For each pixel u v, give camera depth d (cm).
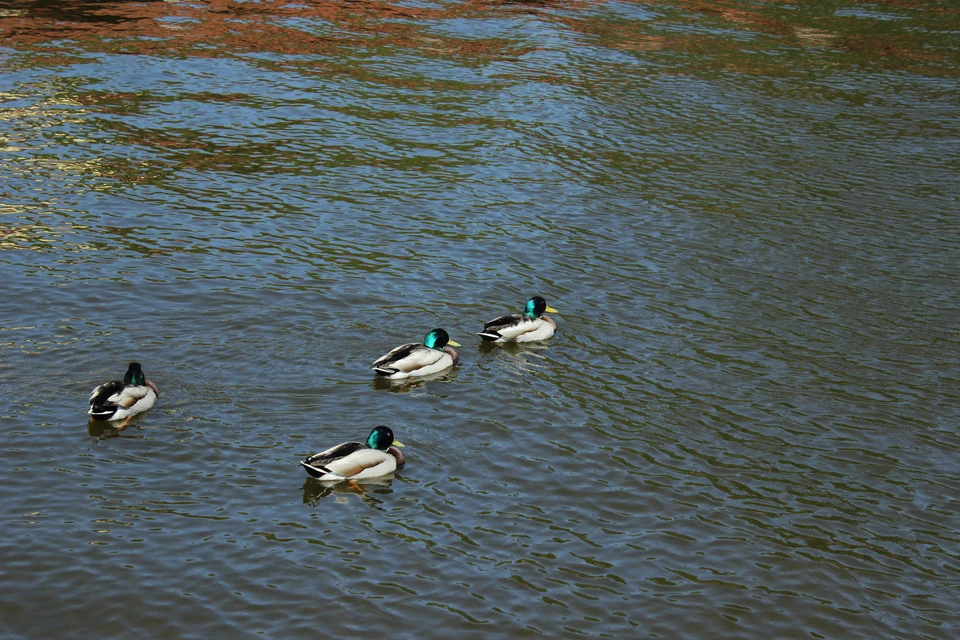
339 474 1396
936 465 1566
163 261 2156
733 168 2917
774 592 1268
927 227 2550
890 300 2153
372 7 4628
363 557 1284
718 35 4397
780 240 2444
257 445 1512
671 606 1231
